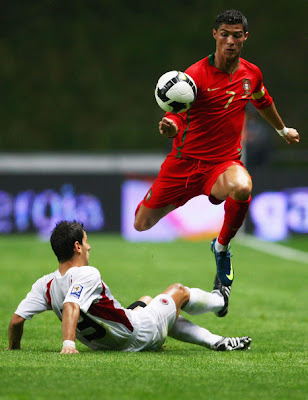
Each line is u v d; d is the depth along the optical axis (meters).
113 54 109.50
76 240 17.30
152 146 99.62
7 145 99.75
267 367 16.09
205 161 21.62
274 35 109.50
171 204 23.16
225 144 21.53
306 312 30.47
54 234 17.34
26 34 110.12
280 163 84.50
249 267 49.31
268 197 65.62
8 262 48.56
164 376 14.66
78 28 111.06
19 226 65.56
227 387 13.84
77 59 108.88
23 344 20.58
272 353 18.92
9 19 110.69
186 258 52.31
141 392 13.21
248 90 21.36
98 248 57.41
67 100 105.12
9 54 108.19
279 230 65.56
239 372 15.38
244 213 20.81
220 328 25.48
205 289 37.38
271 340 22.52
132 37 110.75
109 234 66.12
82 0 112.81
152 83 107.19
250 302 33.66
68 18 112.06
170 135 19.70
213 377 14.74
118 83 107.31
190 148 21.69
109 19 112.31
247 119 70.31
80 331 17.64
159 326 18.16
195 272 44.31
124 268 45.72
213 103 21.00
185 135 21.59
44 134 101.56
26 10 111.50
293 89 106.25
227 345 19.09
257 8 111.00
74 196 65.69
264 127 75.81
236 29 20.52
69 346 16.81
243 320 27.70
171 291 18.91
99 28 111.50
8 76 106.50
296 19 110.44
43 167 65.50
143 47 109.81
